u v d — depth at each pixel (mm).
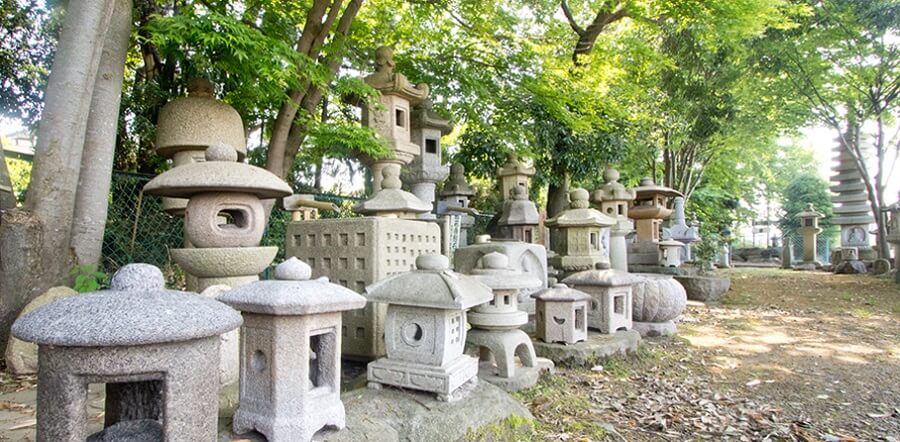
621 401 3873
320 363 2402
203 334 1687
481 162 10641
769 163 23594
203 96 5359
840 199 16734
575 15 10242
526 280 3785
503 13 8016
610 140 10898
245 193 3680
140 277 1794
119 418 2047
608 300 5098
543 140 10156
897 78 11555
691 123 13250
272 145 6152
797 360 5168
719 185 19172
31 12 6656
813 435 3322
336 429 2377
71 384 1589
